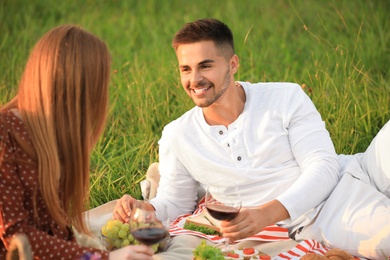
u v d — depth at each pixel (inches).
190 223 179.5
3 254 135.1
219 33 175.2
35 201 135.2
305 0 407.8
